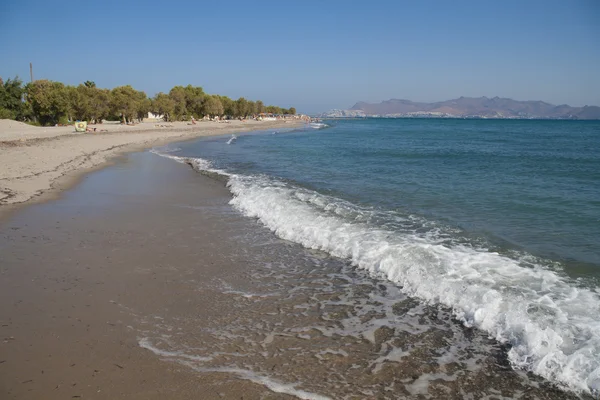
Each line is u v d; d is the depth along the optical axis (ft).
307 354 13.69
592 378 12.03
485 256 22.74
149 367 12.71
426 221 31.32
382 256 22.93
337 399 11.34
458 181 51.72
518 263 21.76
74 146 95.45
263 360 13.29
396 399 11.43
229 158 84.38
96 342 14.16
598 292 18.03
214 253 24.49
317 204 37.55
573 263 21.79
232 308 17.20
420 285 19.16
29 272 20.72
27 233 27.84
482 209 35.42
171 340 14.46
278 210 34.47
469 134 216.95
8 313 16.24
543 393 11.71
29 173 53.98
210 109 351.05
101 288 18.95
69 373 12.31
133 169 64.59
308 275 21.16
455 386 12.04
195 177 56.39
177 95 327.88
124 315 16.30
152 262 22.67
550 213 33.40
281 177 56.44
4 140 89.04
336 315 16.67
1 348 13.65
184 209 36.42
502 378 12.42
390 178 55.01
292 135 195.62
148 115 355.36
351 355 13.67
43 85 199.21
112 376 12.20
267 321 16.10
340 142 142.10
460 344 14.38
